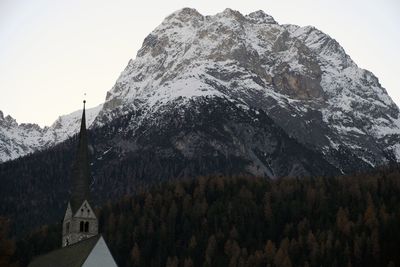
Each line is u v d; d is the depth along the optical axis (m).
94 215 191.50
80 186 192.25
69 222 189.88
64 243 192.00
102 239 154.12
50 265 168.00
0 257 198.12
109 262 153.25
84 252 154.00
